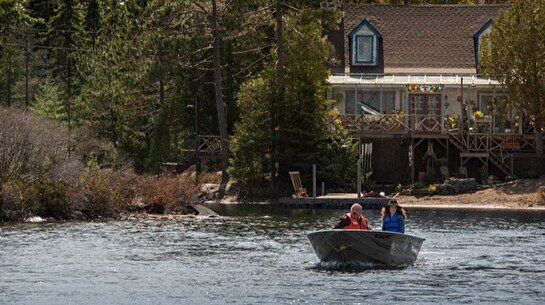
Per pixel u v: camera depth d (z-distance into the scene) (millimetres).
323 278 106312
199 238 140625
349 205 192500
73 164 174750
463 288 100938
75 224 156625
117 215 171625
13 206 159750
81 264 115188
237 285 102562
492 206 192250
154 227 154250
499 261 118750
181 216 173500
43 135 175750
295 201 195125
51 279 105562
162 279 106062
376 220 164500
